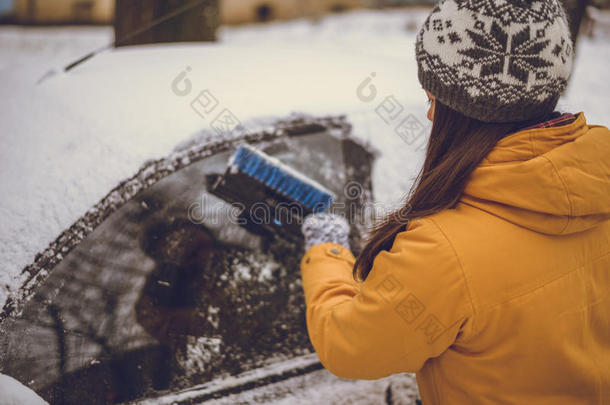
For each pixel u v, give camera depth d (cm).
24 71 158
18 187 101
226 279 97
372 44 555
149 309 92
